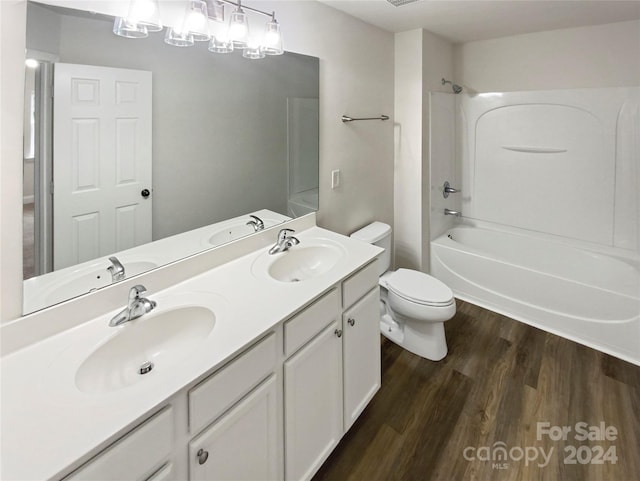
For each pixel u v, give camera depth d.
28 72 0.99
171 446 0.85
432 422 1.72
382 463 1.52
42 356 0.96
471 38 2.87
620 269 2.47
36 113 1.02
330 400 1.44
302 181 2.02
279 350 1.16
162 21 1.28
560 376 2.01
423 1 2.02
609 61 2.48
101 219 1.19
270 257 1.67
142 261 1.32
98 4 1.12
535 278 2.51
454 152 3.22
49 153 1.05
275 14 1.71
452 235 3.28
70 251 1.12
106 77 1.16
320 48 2.01
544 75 2.75
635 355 2.11
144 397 0.80
